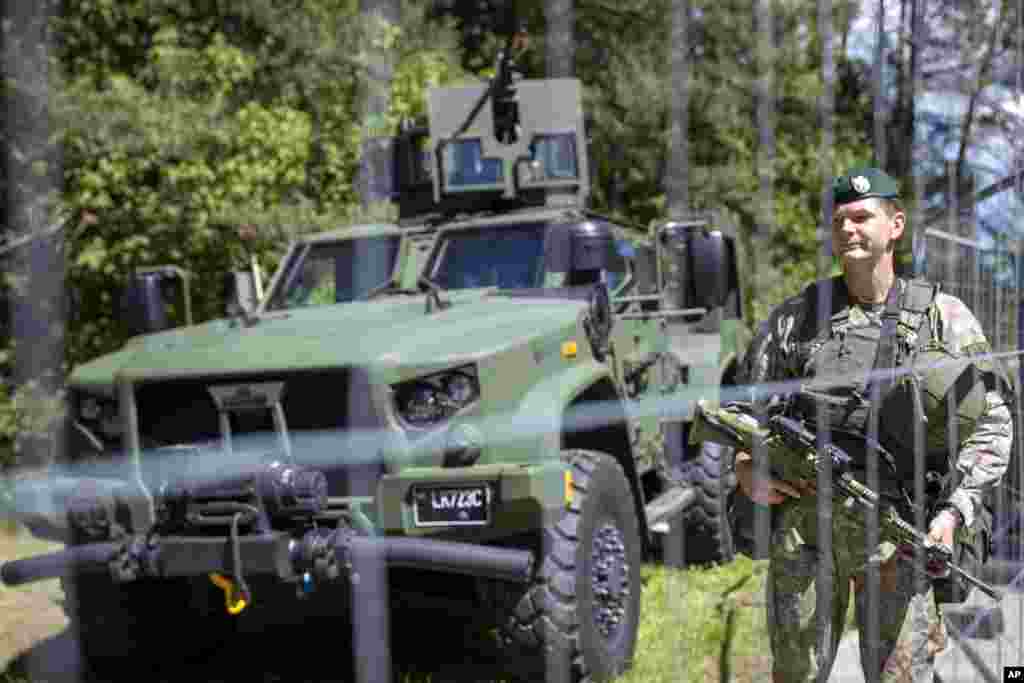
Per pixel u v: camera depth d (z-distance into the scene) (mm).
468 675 3977
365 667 3852
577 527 3582
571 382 3801
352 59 9086
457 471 3365
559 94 5309
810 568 2541
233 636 4824
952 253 2934
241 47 9297
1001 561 3217
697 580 5148
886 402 2467
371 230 5117
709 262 4590
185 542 3436
